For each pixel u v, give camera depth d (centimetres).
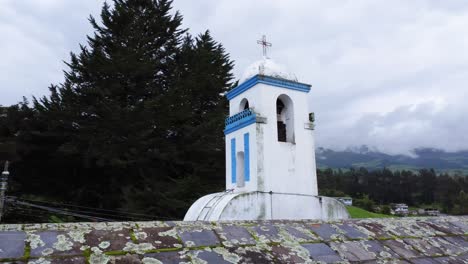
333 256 418
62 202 2595
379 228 529
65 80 2572
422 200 9094
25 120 2561
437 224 606
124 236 369
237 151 1250
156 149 2447
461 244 543
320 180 8244
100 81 2530
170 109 2489
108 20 2733
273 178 1139
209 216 1079
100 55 2480
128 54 2508
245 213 1061
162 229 396
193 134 2600
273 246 411
